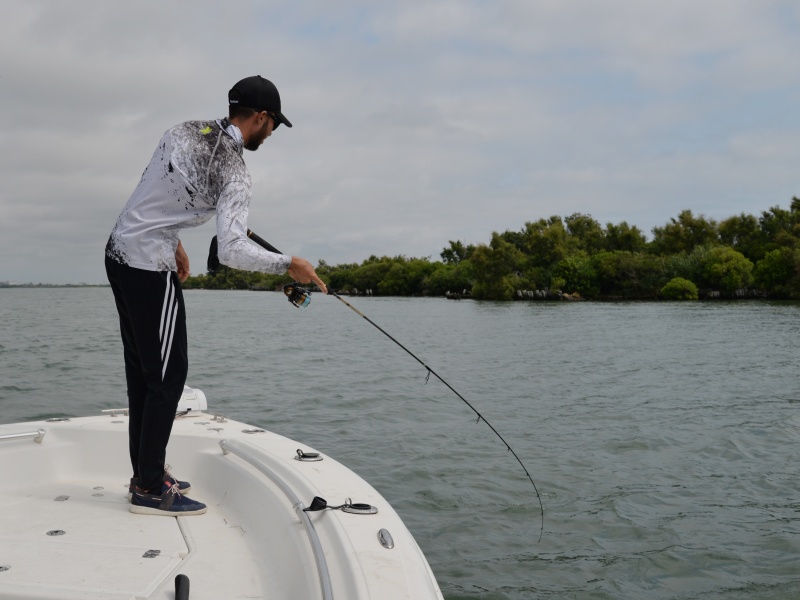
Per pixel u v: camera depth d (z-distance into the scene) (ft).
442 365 47.73
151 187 7.21
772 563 13.51
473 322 103.76
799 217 223.71
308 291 7.86
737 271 191.72
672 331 80.89
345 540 5.70
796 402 32.35
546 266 225.97
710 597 12.10
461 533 15.08
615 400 32.96
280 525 6.62
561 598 12.03
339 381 38.91
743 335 73.77
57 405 27.89
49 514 7.43
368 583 4.99
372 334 78.13
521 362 49.80
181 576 5.54
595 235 269.64
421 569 5.45
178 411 10.75
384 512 6.52
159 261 7.25
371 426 26.40
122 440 9.14
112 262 7.28
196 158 7.08
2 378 35.40
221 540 6.94
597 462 21.21
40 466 8.70
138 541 6.75
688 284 191.31
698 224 236.63
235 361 49.37
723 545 14.46
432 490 18.15
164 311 7.32
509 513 16.38
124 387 32.68
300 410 29.66
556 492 18.07
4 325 82.69
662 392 35.63
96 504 7.84
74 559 6.20
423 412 29.45
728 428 26.35
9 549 6.38
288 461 7.98
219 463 8.63
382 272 295.48
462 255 338.75
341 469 7.82
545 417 28.55
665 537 14.88
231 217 6.95
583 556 13.88
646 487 18.58
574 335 76.43
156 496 7.52
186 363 7.66
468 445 23.26
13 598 5.38
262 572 6.25
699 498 17.65
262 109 7.44
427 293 270.05
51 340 59.47
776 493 18.10
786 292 183.73
